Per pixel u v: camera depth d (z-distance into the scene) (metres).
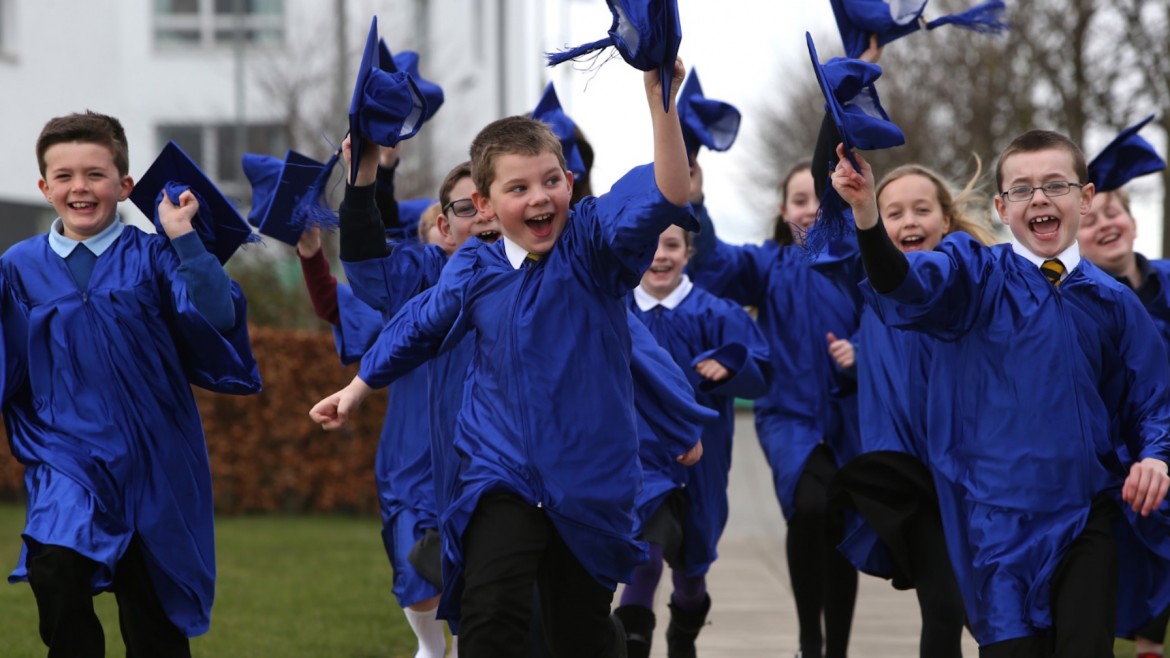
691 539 19.95
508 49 100.19
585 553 13.25
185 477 15.19
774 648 23.41
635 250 12.99
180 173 15.28
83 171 15.09
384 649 22.58
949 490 14.72
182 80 76.50
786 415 21.25
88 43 64.69
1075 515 14.02
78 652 14.13
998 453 14.23
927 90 79.69
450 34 80.31
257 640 23.16
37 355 14.91
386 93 14.49
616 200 12.97
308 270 18.31
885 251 13.71
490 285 13.46
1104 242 19.92
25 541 14.20
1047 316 14.26
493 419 13.32
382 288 16.62
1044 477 14.06
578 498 13.11
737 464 71.12
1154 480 13.60
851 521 17.56
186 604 15.12
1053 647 14.04
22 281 15.09
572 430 13.13
